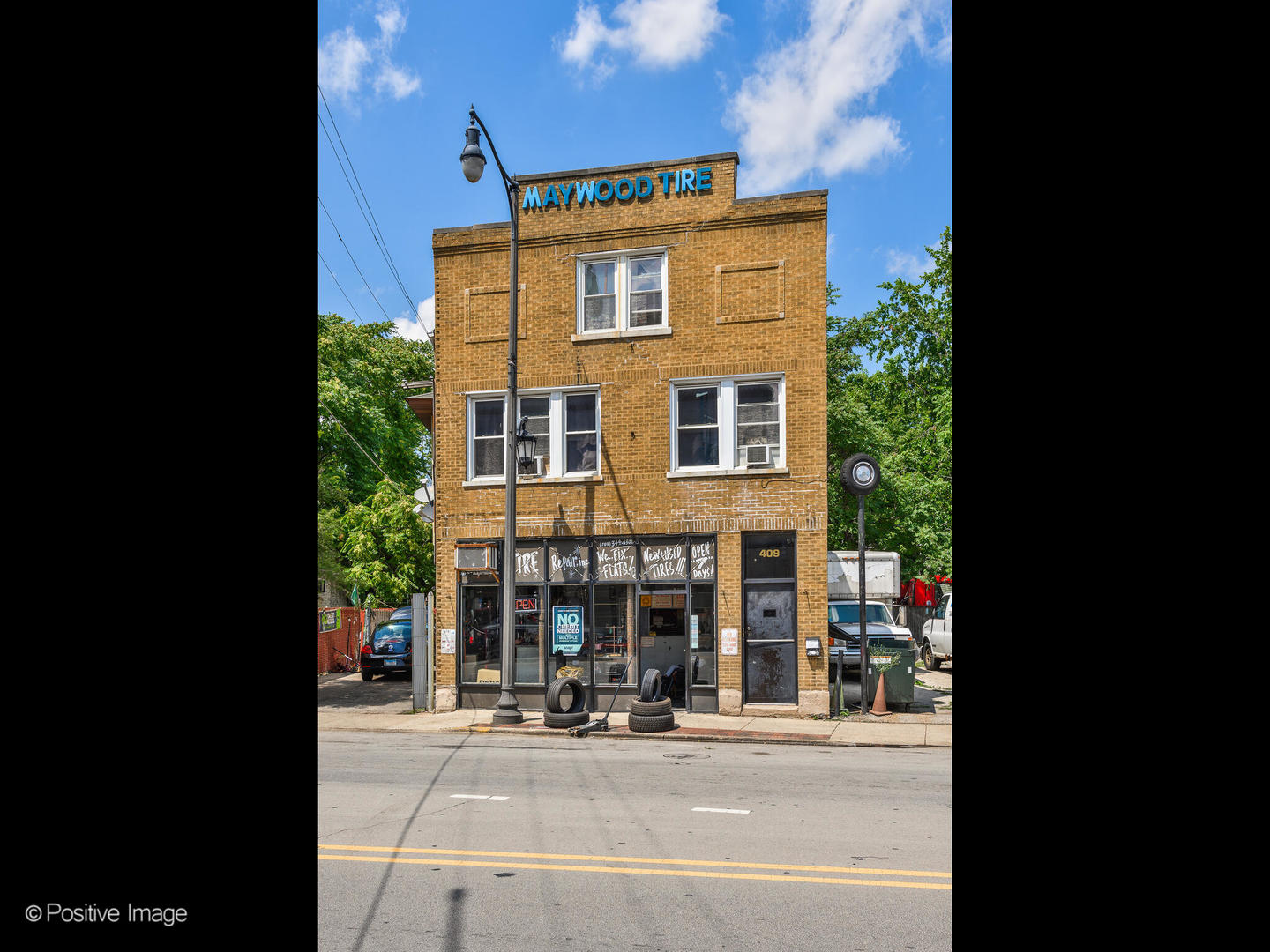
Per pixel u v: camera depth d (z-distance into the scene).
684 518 15.91
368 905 5.38
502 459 17.08
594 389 16.55
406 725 15.11
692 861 6.32
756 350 15.80
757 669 15.51
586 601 16.31
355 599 28.47
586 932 4.94
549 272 16.83
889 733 13.66
